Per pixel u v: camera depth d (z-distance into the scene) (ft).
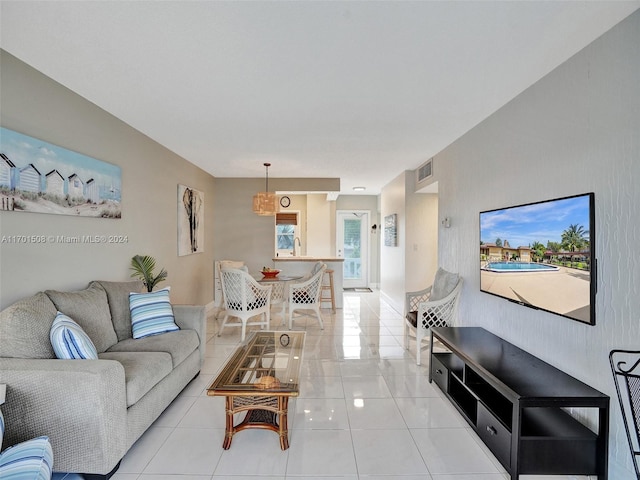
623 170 5.80
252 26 5.96
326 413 8.38
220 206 20.95
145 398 7.20
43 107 7.74
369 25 5.93
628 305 5.71
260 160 16.24
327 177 20.86
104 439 5.82
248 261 20.98
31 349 6.37
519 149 8.70
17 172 7.06
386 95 8.80
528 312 8.29
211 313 19.35
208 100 9.16
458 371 8.89
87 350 6.52
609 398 5.93
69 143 8.55
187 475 6.21
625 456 5.75
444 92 8.60
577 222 6.65
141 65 7.34
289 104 9.39
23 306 6.67
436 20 5.79
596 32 6.13
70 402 5.72
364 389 9.68
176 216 15.15
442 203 14.06
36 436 5.75
